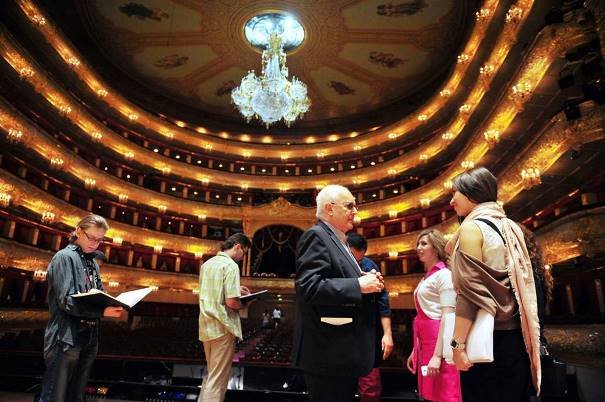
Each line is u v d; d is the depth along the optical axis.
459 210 2.99
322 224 3.08
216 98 32.38
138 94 30.78
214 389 4.34
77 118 22.77
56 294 3.64
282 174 33.97
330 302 2.62
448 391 3.67
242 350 16.31
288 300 29.39
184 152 32.41
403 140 30.19
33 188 18.47
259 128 35.19
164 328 23.55
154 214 28.19
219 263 4.71
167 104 32.47
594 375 7.42
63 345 3.58
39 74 19.02
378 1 22.56
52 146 19.94
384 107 32.88
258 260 30.97
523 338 2.45
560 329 12.18
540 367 2.37
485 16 18.44
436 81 29.00
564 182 14.28
